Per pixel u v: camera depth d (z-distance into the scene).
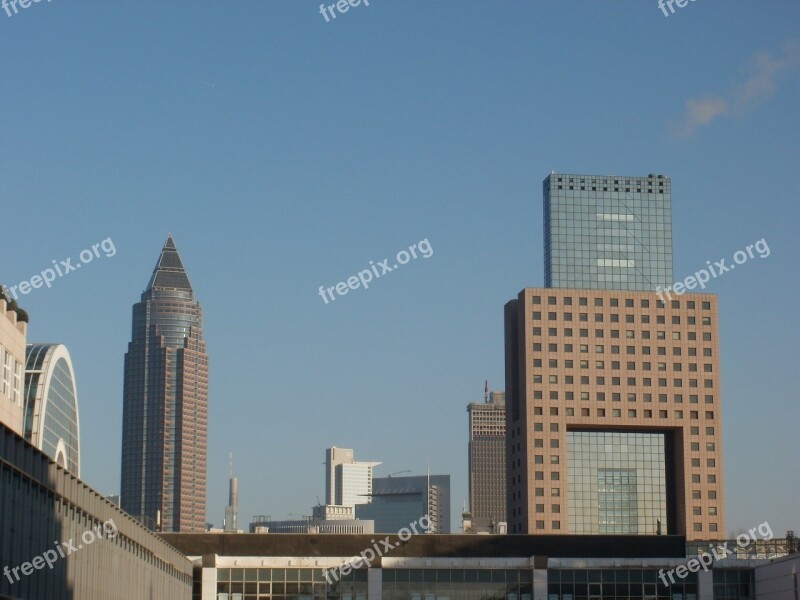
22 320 156.50
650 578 164.00
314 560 161.38
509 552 168.12
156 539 131.38
